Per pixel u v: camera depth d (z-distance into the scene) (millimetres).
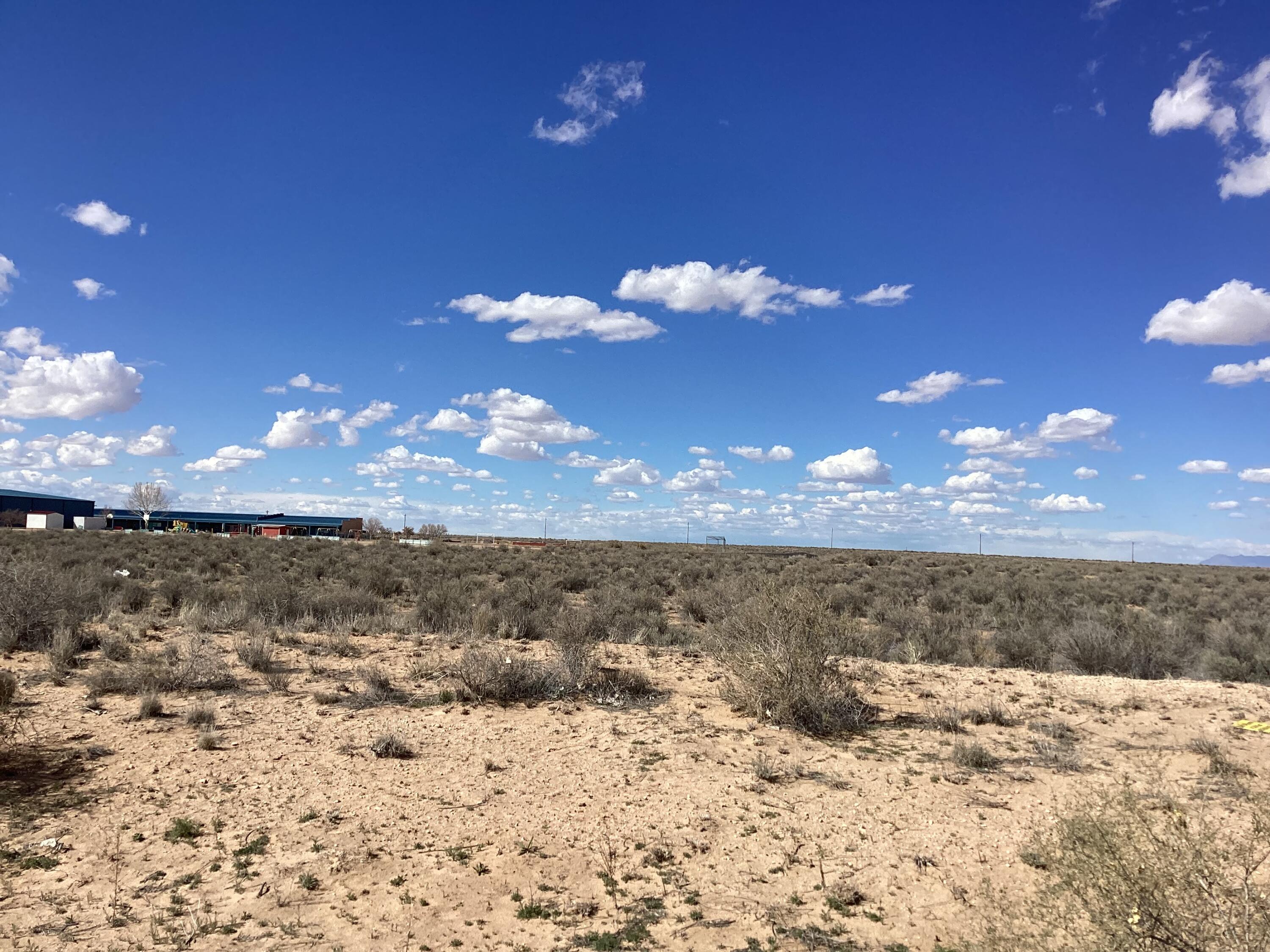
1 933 4625
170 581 23531
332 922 4914
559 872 5699
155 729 8852
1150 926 3367
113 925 4785
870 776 7734
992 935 3949
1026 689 11680
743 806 6945
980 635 18875
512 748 8609
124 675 10750
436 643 15125
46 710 9422
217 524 109438
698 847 6102
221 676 11180
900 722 9805
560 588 28781
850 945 4723
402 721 9578
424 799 7031
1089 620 17016
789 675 9633
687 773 7793
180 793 7008
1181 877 3436
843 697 10125
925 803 6961
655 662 13484
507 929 4898
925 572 41688
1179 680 12961
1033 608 23781
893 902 5234
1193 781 7375
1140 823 3789
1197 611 26734
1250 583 42156
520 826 6469
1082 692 11523
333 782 7414
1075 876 3668
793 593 10664
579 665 11750
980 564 60281
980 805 6926
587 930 4887
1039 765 8016
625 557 51031
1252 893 3426
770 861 5859
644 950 4664
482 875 5617
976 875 5555
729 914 5098
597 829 6434
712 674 12516
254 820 6477
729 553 60469
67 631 13062
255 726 9164
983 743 8812
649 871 5711
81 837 6043
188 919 4887
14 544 39875
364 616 17875
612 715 10062
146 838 6066
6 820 6293
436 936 4789
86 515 105312
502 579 34000
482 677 10789
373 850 5980
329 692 10789
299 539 63281
